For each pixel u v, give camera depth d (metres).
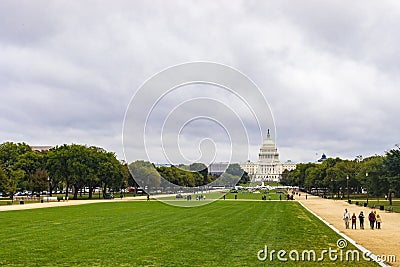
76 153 148.75
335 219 72.50
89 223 57.94
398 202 135.25
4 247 36.72
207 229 51.62
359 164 166.25
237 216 73.25
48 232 47.41
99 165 150.00
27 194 181.88
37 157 156.25
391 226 61.91
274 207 103.69
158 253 34.06
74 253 33.91
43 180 145.38
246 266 29.48
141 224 57.03
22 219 64.00
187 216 71.31
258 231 50.38
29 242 39.62
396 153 116.19
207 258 32.16
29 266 29.02
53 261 30.70
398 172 113.56
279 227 55.56
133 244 38.72
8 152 161.00
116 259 31.50
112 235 45.03
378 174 124.81
